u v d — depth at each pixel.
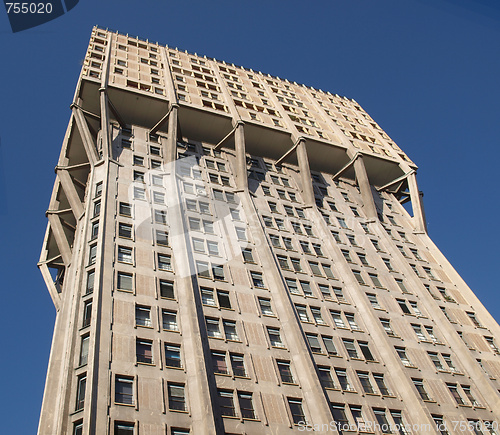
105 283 34.06
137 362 29.81
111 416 26.33
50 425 27.80
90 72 56.09
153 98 55.53
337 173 64.31
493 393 38.81
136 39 71.50
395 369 38.06
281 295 40.00
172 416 27.59
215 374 31.75
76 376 28.62
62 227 50.25
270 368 33.69
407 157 68.75
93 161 47.00
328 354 37.47
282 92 75.56
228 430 28.59
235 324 36.22
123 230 39.88
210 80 68.50
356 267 48.88
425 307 47.06
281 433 29.56
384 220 60.19
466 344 44.34
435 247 57.34
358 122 75.00
